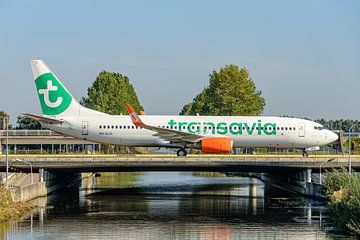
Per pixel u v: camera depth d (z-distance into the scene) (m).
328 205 169.00
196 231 148.88
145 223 160.38
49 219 166.00
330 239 137.25
